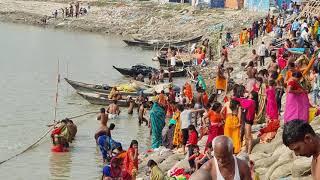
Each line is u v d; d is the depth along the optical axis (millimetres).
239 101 34188
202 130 45406
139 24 177375
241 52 100438
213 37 134000
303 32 67875
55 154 49281
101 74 100250
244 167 14898
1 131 57438
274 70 45594
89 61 116125
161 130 50062
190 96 64500
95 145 52344
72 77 96000
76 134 56531
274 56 53844
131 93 73938
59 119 63844
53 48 135250
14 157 48344
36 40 150000
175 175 36469
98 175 44062
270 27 109062
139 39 151750
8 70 100375
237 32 143000
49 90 82312
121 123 62000
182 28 165250
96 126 60594
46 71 101250
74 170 45125
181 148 44344
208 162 14945
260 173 30859
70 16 192250
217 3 175375
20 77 93625
